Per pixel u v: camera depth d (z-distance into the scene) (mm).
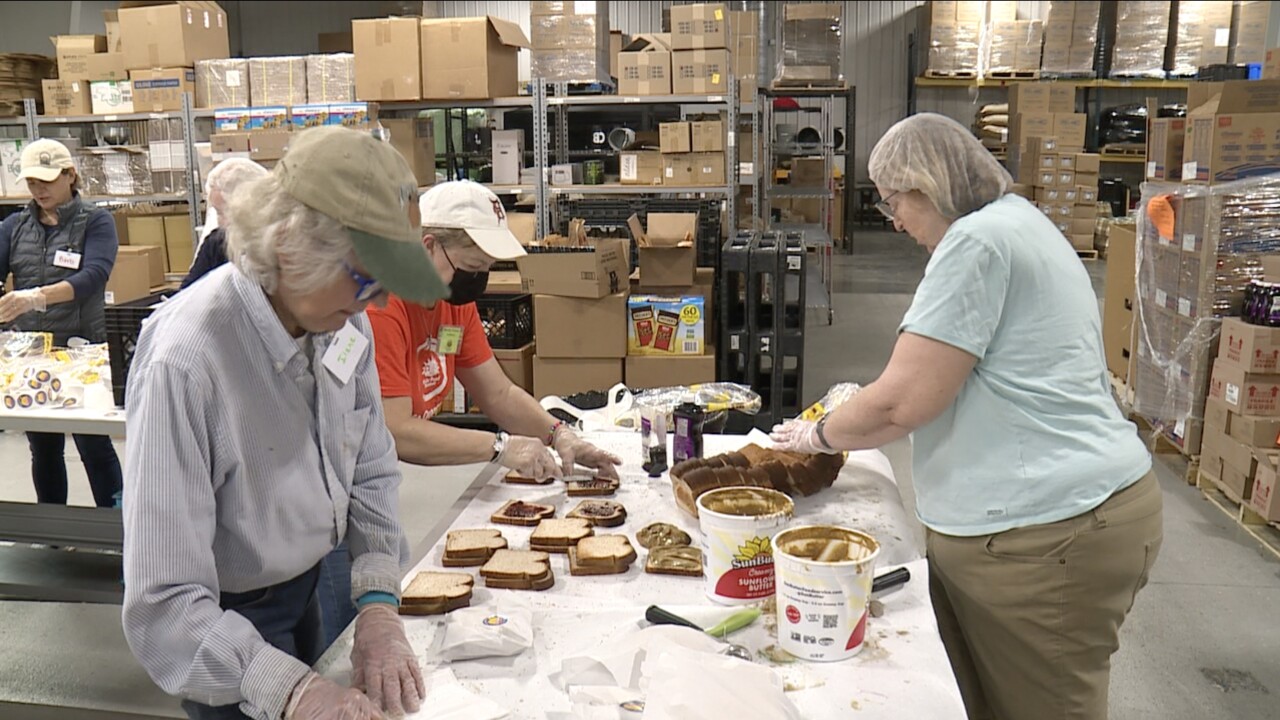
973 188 1653
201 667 1113
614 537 1625
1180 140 4312
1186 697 2621
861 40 12719
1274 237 3842
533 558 1542
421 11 12094
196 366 1139
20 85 6113
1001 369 1610
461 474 4449
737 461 1813
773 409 4340
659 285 4328
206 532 1163
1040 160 9953
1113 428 1647
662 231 4582
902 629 1355
